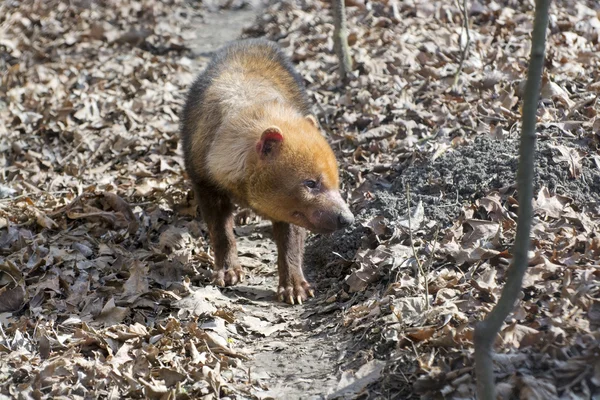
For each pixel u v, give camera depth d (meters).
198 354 4.51
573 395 3.58
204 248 6.11
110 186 6.86
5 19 11.45
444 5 9.30
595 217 4.95
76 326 4.95
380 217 5.45
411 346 4.15
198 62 9.92
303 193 4.96
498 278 4.58
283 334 4.90
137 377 4.33
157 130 7.89
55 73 9.55
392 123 7.03
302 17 10.31
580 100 6.33
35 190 7.09
